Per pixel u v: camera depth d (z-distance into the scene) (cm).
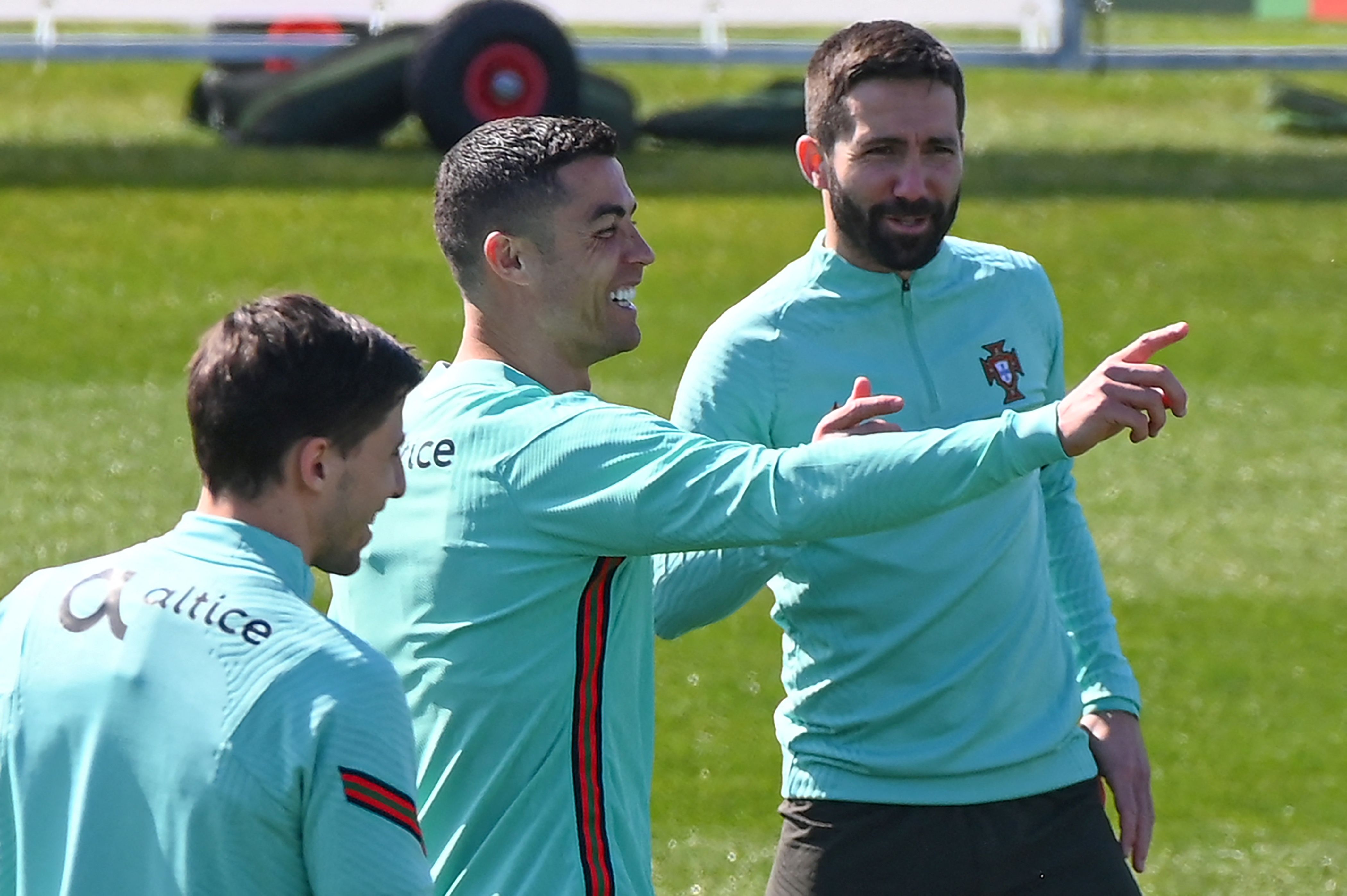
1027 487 1202
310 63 5541
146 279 4194
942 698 1177
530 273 977
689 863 1833
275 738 769
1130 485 3100
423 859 788
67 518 2864
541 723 935
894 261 1185
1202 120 6544
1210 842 1895
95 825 786
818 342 1211
